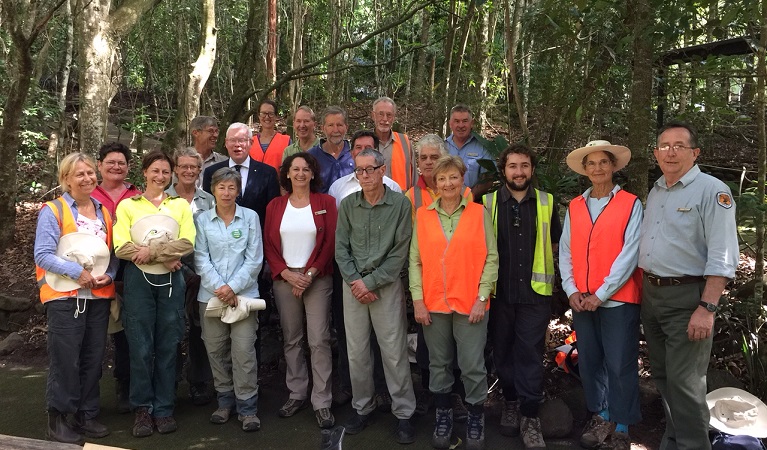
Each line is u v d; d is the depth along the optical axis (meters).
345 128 3.89
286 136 4.81
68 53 8.37
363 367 3.31
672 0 3.31
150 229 3.22
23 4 7.35
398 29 12.41
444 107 6.17
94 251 3.16
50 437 3.19
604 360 3.14
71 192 3.24
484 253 3.09
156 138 11.07
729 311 3.61
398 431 3.29
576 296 3.03
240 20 11.73
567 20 4.24
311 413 3.62
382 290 3.21
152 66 12.34
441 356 3.17
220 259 3.40
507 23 4.16
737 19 3.47
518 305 3.22
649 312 2.81
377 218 3.23
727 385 3.26
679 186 2.71
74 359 3.15
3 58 7.78
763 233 3.39
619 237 2.95
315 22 11.99
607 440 3.10
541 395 3.19
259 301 3.35
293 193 3.51
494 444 3.22
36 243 3.11
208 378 3.75
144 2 6.00
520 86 6.38
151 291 3.28
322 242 3.42
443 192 3.12
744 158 6.58
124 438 3.30
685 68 3.89
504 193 3.24
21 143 7.93
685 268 2.65
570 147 4.85
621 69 4.17
